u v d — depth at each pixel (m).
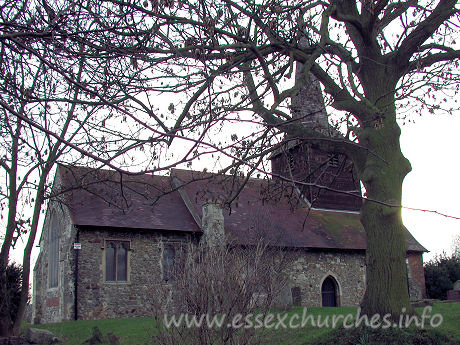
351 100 11.02
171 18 6.48
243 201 25.48
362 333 9.62
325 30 9.77
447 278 30.77
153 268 21.84
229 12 8.30
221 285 7.09
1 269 13.52
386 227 10.23
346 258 25.86
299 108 8.47
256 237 16.44
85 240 20.84
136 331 13.84
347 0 11.54
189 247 8.09
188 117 6.93
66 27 6.16
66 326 16.69
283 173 11.66
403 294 10.00
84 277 20.52
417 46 10.97
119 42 6.52
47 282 23.91
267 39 9.44
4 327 13.45
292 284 23.64
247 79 9.26
